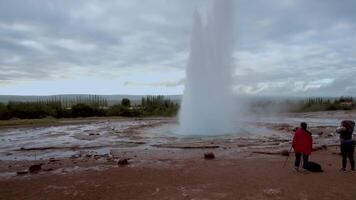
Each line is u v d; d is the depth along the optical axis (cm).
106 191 897
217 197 811
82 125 3800
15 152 1786
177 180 998
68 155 1650
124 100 7756
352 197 795
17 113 5138
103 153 1681
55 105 6006
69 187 951
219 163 1270
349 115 5347
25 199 848
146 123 3919
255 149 1684
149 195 846
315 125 3459
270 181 952
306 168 1076
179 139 2147
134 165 1275
